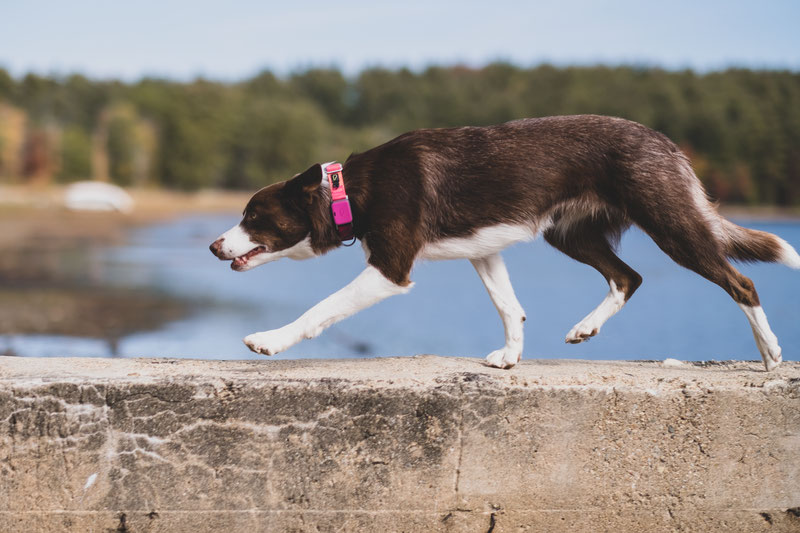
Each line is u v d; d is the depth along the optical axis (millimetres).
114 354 10398
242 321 14211
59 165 111188
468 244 3910
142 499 3527
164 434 3500
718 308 17203
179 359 4082
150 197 106938
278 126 123688
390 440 3572
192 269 24469
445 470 3611
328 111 143750
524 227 3887
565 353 12297
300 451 3551
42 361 3877
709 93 108688
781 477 3754
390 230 3832
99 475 3496
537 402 3605
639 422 3654
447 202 3850
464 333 14422
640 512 3725
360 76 144375
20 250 28578
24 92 122750
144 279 20906
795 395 3705
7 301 15344
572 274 25969
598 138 3840
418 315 16406
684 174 3824
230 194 122250
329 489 3582
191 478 3531
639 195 3770
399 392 3549
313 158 125625
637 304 18016
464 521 3662
